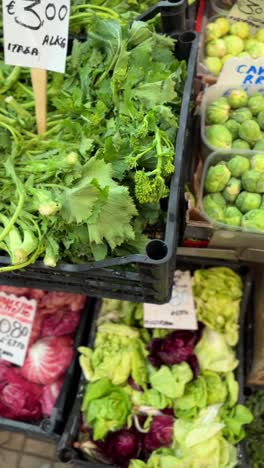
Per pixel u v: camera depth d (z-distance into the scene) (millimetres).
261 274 1450
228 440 1305
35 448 1682
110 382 1369
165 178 1036
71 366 1467
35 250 984
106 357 1373
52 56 1046
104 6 1376
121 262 920
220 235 1279
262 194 1274
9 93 1264
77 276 1080
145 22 1252
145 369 1384
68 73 1243
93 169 982
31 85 1293
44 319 1543
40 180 1033
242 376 1402
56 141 1124
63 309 1557
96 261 957
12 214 1031
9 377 1478
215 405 1329
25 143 1144
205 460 1233
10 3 1008
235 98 1399
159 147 965
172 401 1336
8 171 1061
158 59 1210
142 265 913
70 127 1106
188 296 1444
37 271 1085
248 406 1488
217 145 1341
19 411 1438
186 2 1307
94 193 933
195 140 1468
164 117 1049
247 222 1233
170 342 1375
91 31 1206
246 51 1633
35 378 1465
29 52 1054
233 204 1308
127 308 1484
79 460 1312
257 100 1396
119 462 1302
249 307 1554
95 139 1082
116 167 999
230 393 1356
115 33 1149
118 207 941
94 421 1330
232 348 1446
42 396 1475
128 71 1116
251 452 1425
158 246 904
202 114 1404
